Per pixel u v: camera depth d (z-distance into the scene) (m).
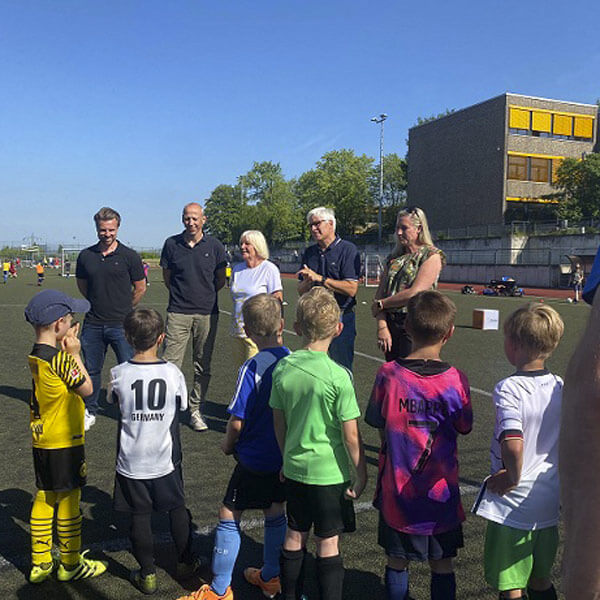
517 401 2.16
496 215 43.38
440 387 2.24
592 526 0.85
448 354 9.47
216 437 5.05
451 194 47.53
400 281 3.69
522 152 43.38
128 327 2.74
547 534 2.21
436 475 2.22
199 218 5.04
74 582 2.74
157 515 3.49
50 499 2.71
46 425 2.63
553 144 44.28
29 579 2.75
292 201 78.12
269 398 2.53
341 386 2.28
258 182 78.81
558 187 42.88
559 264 31.78
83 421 2.75
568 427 0.88
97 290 5.10
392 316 3.74
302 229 69.88
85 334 5.18
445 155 48.03
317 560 2.33
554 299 23.58
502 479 2.17
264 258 4.93
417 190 51.03
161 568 2.88
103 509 3.55
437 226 48.97
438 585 2.27
